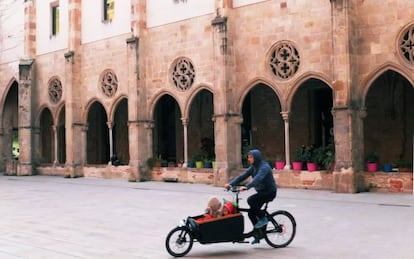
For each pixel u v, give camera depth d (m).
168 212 14.96
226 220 9.42
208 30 24.27
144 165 26.72
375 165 19.58
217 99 22.95
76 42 30.70
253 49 22.53
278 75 21.81
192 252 9.53
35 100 34.38
